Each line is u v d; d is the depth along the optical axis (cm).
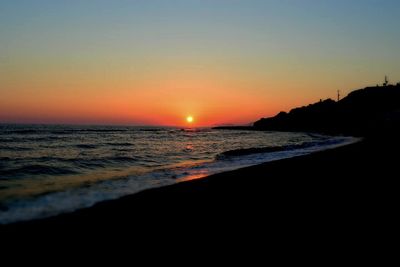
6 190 1053
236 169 1568
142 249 567
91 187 1155
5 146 2758
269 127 13575
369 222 671
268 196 945
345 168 1437
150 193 1017
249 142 4584
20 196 975
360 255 507
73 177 1378
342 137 5988
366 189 988
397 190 963
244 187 1090
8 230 671
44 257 540
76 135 5306
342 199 872
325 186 1056
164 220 734
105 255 544
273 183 1143
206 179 1247
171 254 542
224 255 530
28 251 564
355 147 2659
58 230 672
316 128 10638
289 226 664
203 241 597
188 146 3572
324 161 1714
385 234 599
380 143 3119
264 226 671
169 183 1255
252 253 532
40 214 790
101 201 931
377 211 749
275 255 521
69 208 849
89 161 1889
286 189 1035
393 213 730
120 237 629
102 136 5459
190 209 826
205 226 685
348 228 636
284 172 1378
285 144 4028
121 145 3409
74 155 2200
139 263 511
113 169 1662
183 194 998
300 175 1291
